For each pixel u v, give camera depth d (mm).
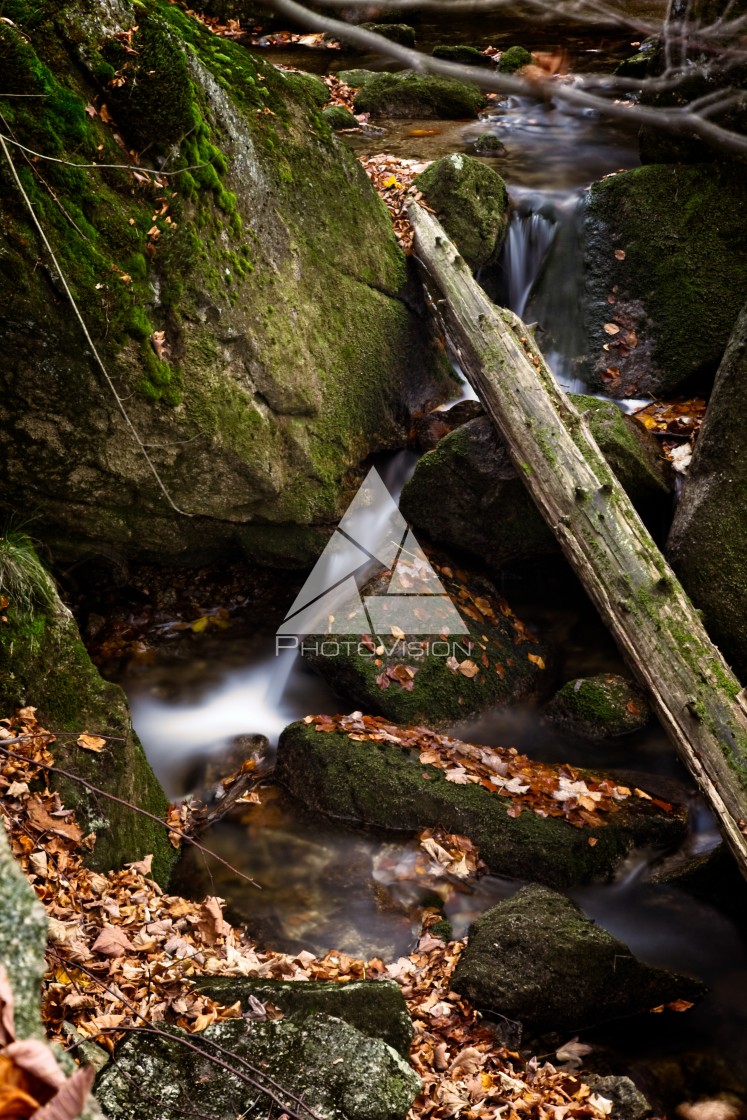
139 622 7312
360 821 5750
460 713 6629
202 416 6098
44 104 5215
